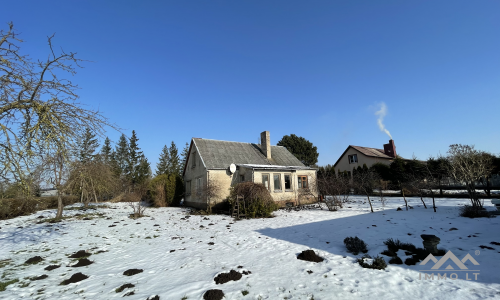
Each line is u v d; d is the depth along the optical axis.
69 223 14.54
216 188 19.23
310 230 10.31
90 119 6.84
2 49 5.64
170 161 58.34
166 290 5.06
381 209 15.42
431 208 14.38
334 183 19.17
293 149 47.81
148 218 16.14
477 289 4.40
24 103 6.35
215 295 4.58
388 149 35.78
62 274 6.40
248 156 24.02
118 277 5.98
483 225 9.05
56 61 6.32
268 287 4.99
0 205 8.15
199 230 11.52
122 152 49.25
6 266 7.21
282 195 20.34
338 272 5.59
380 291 4.59
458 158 15.52
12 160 5.97
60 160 7.29
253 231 10.67
